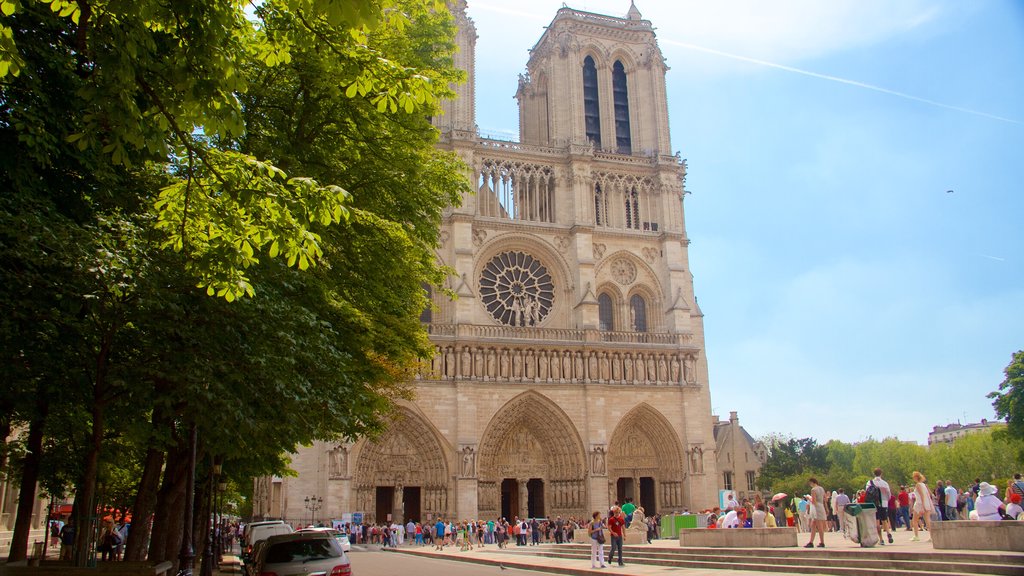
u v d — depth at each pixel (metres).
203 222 17.16
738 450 135.88
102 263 19.25
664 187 101.56
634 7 109.50
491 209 95.62
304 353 25.53
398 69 16.67
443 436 84.62
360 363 36.25
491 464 87.06
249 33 17.59
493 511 85.94
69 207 21.88
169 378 21.83
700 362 98.69
